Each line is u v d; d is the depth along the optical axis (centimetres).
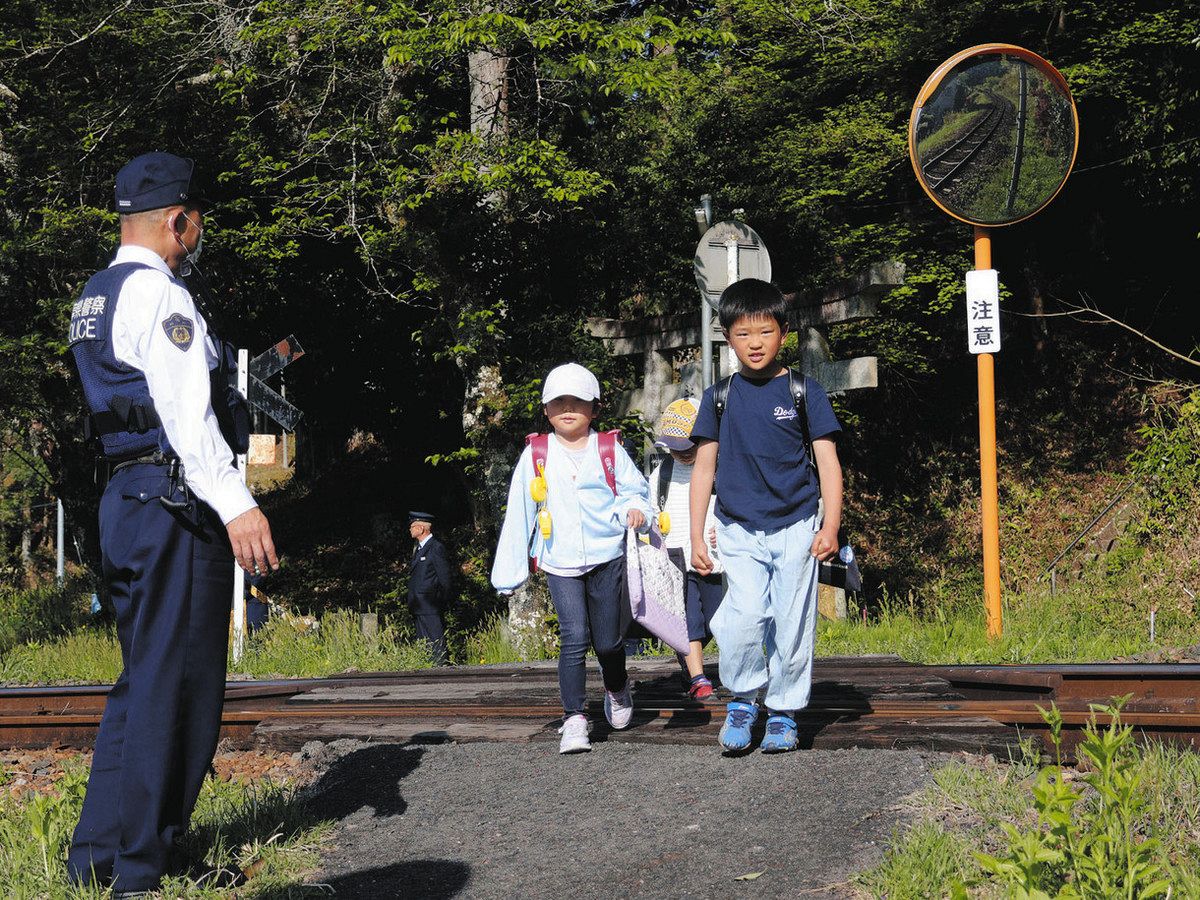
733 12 1848
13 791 518
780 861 348
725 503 460
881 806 381
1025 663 729
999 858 305
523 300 1661
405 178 1437
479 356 1595
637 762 465
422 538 1348
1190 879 287
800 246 1855
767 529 454
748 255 1031
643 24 1336
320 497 2830
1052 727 338
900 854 329
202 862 372
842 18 1778
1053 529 1880
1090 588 1477
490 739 522
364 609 2159
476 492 1686
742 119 1764
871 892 313
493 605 1834
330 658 1066
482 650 1428
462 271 1614
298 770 518
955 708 489
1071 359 2152
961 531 1975
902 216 1955
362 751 523
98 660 1242
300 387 2438
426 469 2739
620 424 1350
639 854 368
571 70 1414
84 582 2475
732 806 399
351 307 2217
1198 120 1842
